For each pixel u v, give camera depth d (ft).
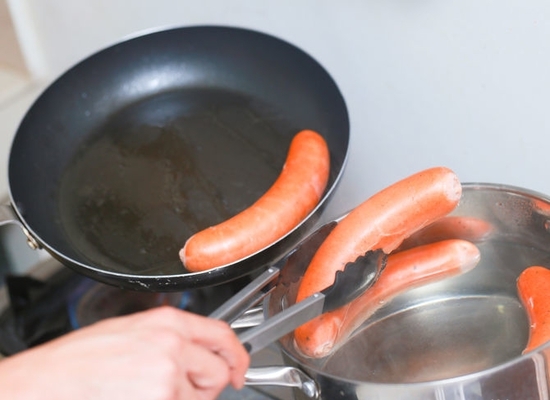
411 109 3.32
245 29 3.40
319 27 3.40
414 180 2.72
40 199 3.25
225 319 2.54
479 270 2.78
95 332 2.23
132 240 3.11
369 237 2.69
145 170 3.31
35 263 3.71
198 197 3.20
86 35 4.12
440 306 2.72
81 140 3.43
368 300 2.75
